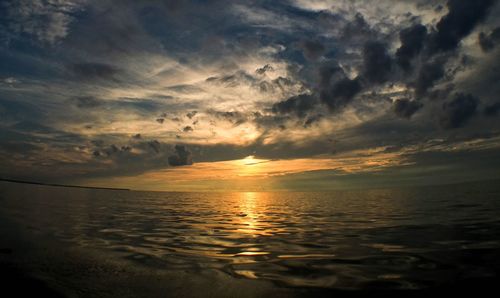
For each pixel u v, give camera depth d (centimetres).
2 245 884
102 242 981
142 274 641
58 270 659
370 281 581
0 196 3070
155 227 1358
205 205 2870
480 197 2503
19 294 522
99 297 514
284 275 634
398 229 1176
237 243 988
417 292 519
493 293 503
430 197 2859
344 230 1216
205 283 587
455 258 715
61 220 1493
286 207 2552
